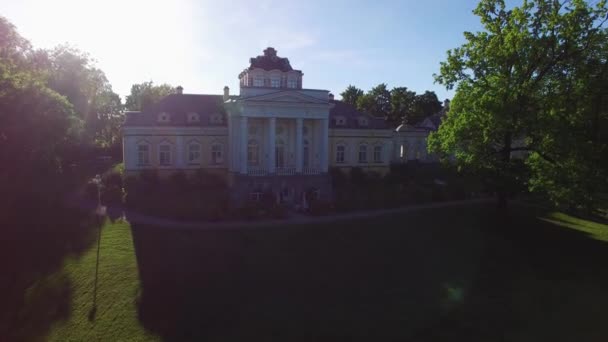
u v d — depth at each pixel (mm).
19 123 30828
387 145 55281
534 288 21688
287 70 48844
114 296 20938
